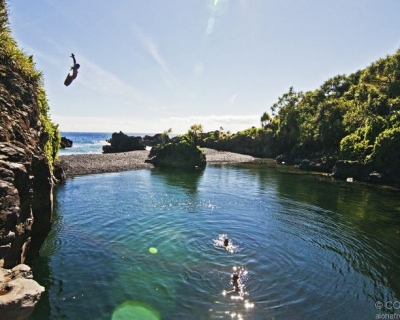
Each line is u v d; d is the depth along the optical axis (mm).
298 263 17156
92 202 31094
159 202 31797
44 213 15305
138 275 15109
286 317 11992
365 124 64375
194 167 69000
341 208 31047
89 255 17453
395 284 15070
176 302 12766
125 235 21000
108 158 74625
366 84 92625
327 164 64938
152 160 72188
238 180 49688
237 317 11852
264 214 27891
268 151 111500
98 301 12703
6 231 9367
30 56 17547
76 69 13008
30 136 14602
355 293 14070
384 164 51406
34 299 7375
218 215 27031
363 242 20969
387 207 31828
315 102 104812
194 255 17734
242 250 18766
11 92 14195
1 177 9812
